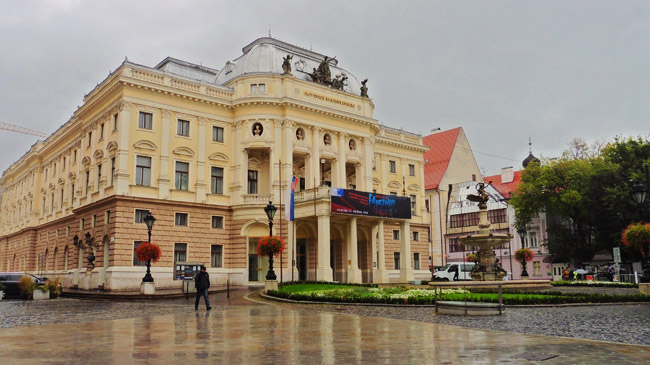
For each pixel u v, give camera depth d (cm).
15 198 7950
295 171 5378
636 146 5962
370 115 5734
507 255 7512
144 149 4438
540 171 6475
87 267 4312
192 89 4772
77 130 5566
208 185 4791
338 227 5138
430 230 8144
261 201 4784
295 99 4934
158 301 3109
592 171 5972
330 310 2294
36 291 3547
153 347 1237
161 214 4444
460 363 1016
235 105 4941
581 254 6234
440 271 5409
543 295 2600
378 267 4984
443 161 8394
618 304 2453
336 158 5288
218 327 1648
